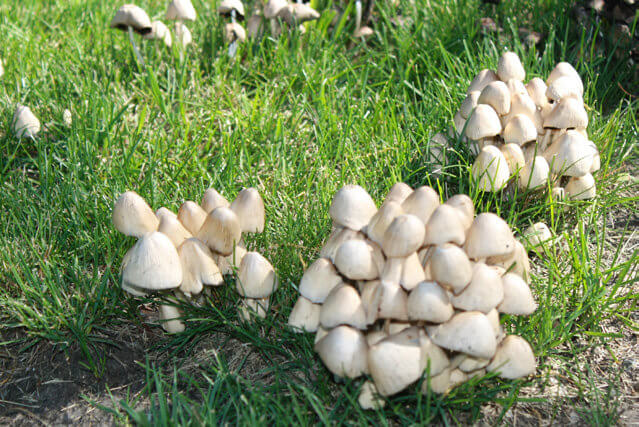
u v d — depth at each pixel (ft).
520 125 3.75
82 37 5.19
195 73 4.79
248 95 4.78
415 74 4.81
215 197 3.54
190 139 4.40
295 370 3.40
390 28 5.00
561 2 5.02
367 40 5.17
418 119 4.35
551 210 3.73
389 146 4.19
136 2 5.82
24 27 5.28
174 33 4.89
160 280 3.27
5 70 4.74
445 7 5.17
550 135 3.85
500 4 5.27
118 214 3.43
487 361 3.16
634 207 4.00
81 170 4.03
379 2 5.45
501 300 3.13
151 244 3.27
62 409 3.37
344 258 3.14
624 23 4.60
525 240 3.72
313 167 4.13
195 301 3.50
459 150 3.97
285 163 4.20
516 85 3.85
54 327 3.48
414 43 4.91
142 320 3.59
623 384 3.35
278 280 3.45
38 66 4.76
